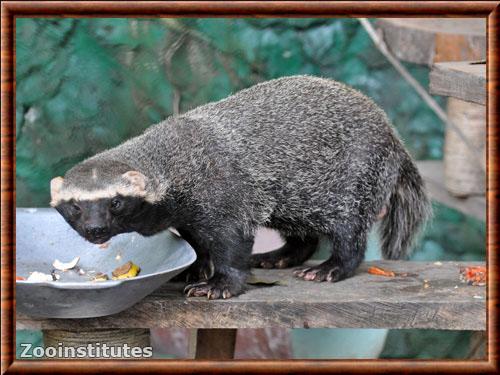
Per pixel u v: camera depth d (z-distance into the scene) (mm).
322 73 11375
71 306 5801
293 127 7305
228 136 7090
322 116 7391
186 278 7316
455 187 10188
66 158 10875
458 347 11406
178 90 11039
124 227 6629
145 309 6531
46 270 6867
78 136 10891
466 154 10055
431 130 11688
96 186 6430
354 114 7457
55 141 10859
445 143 10375
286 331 10266
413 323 6527
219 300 6594
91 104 10906
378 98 11570
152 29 10977
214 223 6859
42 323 6457
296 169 7285
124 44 10922
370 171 7414
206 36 11078
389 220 8156
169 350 10938
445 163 10344
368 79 11523
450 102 10102
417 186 8086
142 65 10969
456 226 11727
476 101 7055
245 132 7164
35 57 10805
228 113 7266
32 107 10852
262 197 7184
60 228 7090
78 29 10828
